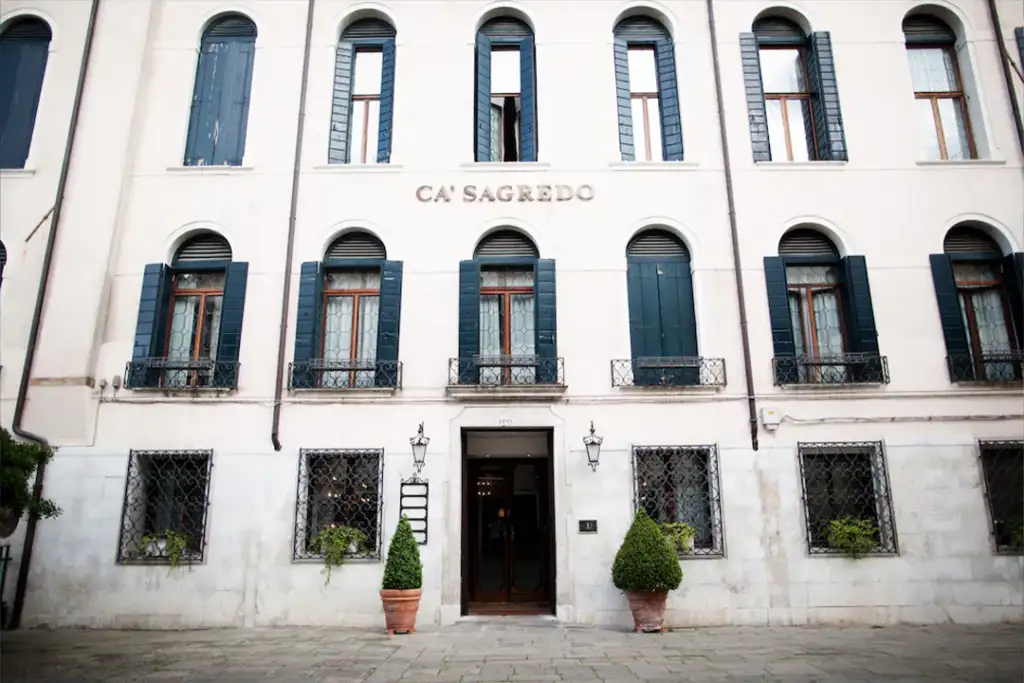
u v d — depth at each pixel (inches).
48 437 428.1
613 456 432.8
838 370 453.7
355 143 501.7
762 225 469.4
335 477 435.8
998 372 452.1
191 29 508.4
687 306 464.1
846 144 483.8
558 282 460.8
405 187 475.8
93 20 498.0
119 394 436.8
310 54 501.7
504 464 478.9
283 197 473.7
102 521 419.8
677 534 418.0
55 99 486.9
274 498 425.1
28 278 454.3
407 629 384.8
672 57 506.3
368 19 516.4
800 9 509.4
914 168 478.3
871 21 506.6
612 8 511.5
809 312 470.3
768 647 346.0
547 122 490.0
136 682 281.7
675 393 440.8
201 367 444.5
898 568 417.1
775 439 434.3
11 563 412.5
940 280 457.7
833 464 438.9
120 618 408.2
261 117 488.4
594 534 422.6
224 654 334.0
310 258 464.8
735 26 509.0
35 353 438.9
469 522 469.4
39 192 469.4
